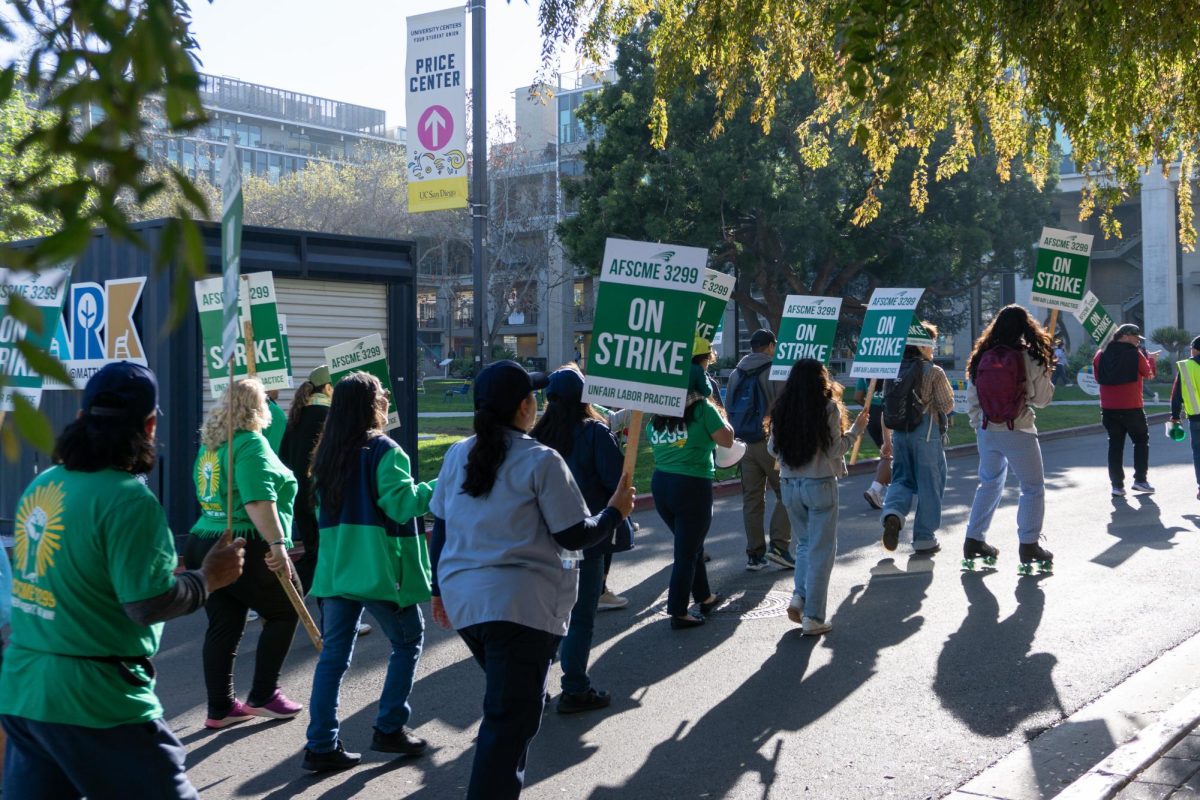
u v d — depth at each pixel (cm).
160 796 314
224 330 337
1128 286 5534
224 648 594
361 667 711
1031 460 880
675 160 2780
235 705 601
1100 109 784
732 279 764
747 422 955
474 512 407
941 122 863
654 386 439
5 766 336
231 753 556
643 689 642
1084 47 743
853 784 493
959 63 825
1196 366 1236
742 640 737
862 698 610
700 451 749
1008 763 504
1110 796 443
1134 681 618
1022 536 889
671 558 1034
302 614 521
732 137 2769
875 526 1158
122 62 200
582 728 580
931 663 668
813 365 738
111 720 307
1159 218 4934
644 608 838
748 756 532
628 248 447
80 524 305
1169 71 804
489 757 392
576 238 3014
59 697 303
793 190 2755
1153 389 4091
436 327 7550
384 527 523
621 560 1027
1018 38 743
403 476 516
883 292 891
